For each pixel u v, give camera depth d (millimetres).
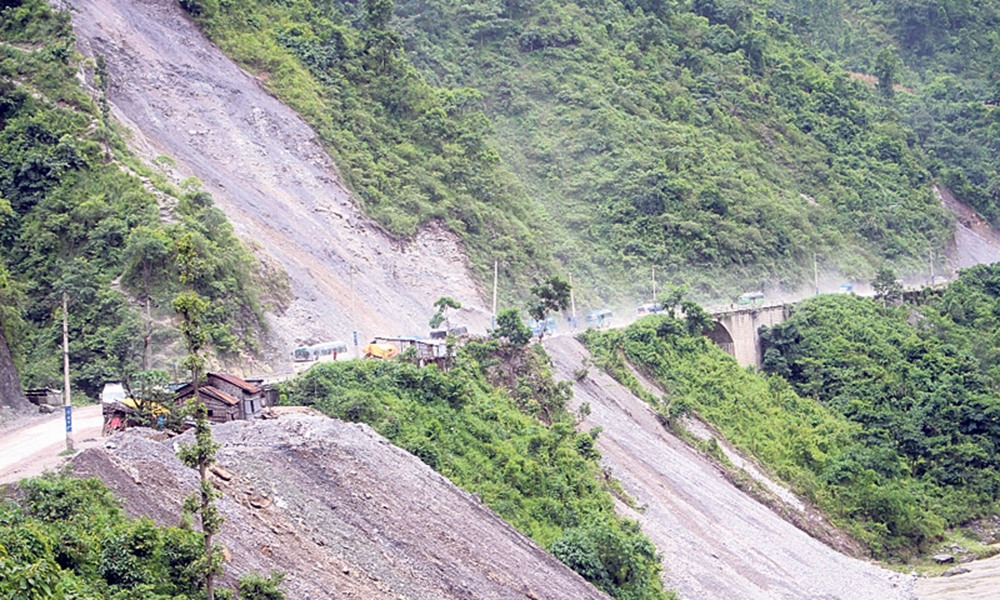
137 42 143125
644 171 188000
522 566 67062
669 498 99000
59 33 128375
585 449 94312
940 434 138750
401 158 153000
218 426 65625
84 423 73562
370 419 79625
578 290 155500
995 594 99938
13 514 45938
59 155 111688
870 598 95250
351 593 53906
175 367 91812
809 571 97500
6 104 116812
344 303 118250
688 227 179250
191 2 155000
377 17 173875
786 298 184750
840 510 118625
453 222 145875
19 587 40469
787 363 155000
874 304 174375
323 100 154000
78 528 47125
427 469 72688
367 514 61406
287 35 162875
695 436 119812
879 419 140750
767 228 194250
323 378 82750
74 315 97062
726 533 97438
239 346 98438
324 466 63125
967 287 189500
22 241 105812
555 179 187375
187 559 47281
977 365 158500
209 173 128625
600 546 76125
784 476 122938
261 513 56438
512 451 86812
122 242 102875
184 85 141625
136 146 122312
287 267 116562
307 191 135875
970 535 123625
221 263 103625
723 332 151500
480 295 138500
